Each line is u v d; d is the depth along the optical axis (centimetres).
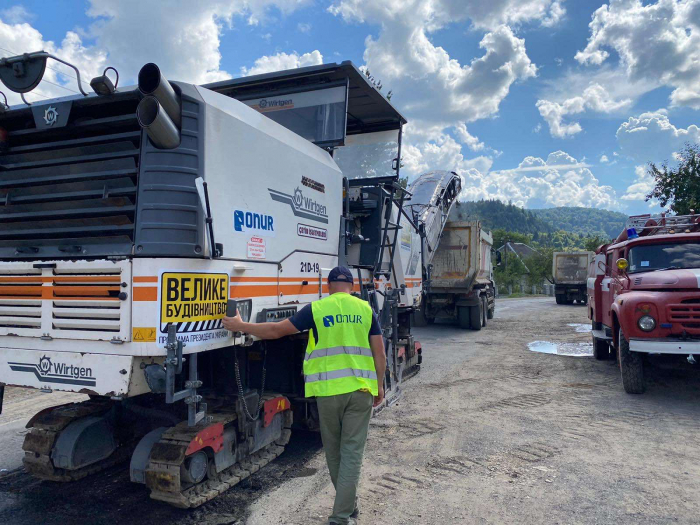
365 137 724
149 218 336
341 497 343
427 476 460
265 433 461
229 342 379
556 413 656
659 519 376
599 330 1028
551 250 4878
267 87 593
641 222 901
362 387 354
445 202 1495
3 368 380
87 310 347
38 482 446
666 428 588
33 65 360
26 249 377
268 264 424
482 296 1673
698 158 1577
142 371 342
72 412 437
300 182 480
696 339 680
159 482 361
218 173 364
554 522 374
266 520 379
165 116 328
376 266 664
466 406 696
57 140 393
